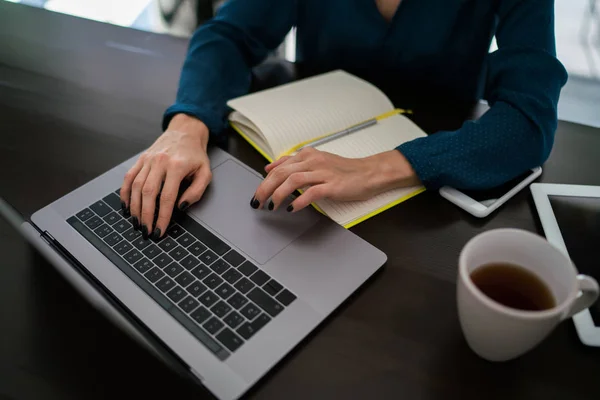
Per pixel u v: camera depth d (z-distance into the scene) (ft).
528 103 2.39
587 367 1.63
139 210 2.09
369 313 1.79
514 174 2.30
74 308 1.78
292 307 1.76
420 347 1.69
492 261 1.60
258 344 1.65
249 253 1.94
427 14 2.99
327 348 1.69
